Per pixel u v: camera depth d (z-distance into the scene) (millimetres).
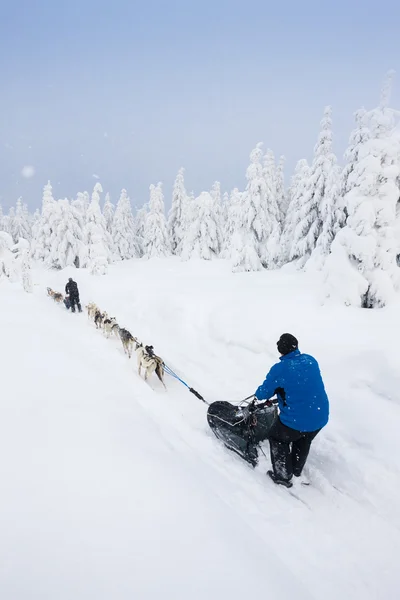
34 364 5586
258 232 24016
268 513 3535
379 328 7312
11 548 1921
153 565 2006
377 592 2793
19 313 11477
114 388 5473
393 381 5273
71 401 4367
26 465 2787
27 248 19359
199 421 5363
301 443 3947
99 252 29859
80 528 2189
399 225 9039
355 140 16359
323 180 19250
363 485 3961
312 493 3963
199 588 1911
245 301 10039
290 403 3770
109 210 46906
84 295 16703
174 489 2908
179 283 16469
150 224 39812
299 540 3230
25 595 1632
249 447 4402
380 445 4352
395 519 3529
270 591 2062
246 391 6391
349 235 8992
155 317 10883
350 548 3197
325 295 9227
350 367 5969
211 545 2324
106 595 1726
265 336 7668
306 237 20188
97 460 3053
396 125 9180
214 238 34344
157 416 5156
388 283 8695
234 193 33188
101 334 10250
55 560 1894
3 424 3430
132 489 2738
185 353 8312
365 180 8820
